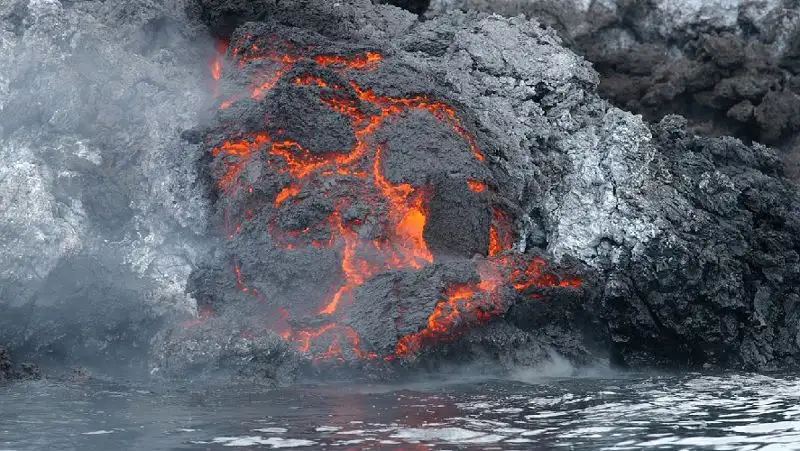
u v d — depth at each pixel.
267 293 22.30
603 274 24.69
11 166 24.47
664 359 24.53
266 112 24.25
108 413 17.02
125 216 24.56
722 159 28.09
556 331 23.84
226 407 17.64
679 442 14.86
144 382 20.31
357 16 29.62
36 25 26.48
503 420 16.44
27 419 16.48
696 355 24.72
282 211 23.28
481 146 26.16
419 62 27.72
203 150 24.50
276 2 28.56
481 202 24.86
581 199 26.05
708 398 18.75
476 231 24.66
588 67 29.66
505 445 14.64
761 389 20.03
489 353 22.48
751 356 24.73
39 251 23.17
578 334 24.09
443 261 23.86
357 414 16.97
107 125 25.61
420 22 31.05
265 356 20.84
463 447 14.49
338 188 23.84
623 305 24.34
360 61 26.66
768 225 26.47
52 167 24.72
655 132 28.22
